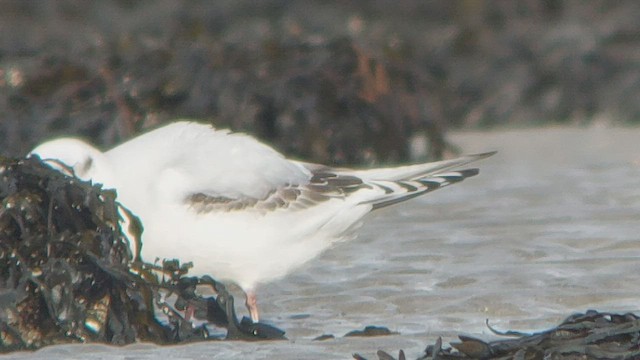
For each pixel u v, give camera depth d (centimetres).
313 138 1952
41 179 995
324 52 2034
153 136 1051
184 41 2064
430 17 3575
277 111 1958
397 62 2105
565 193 1675
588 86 3088
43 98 1941
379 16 3572
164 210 1009
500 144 2414
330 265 1259
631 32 3228
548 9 3475
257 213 1035
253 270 1050
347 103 1991
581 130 2700
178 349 948
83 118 1902
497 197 1659
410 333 990
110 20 3400
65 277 962
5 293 952
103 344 962
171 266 991
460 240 1362
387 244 1357
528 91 3084
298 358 911
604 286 1127
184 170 1021
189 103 1945
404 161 2038
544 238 1354
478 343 849
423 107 2120
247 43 2078
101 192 988
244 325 998
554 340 856
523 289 1125
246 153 1047
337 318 1062
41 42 2933
